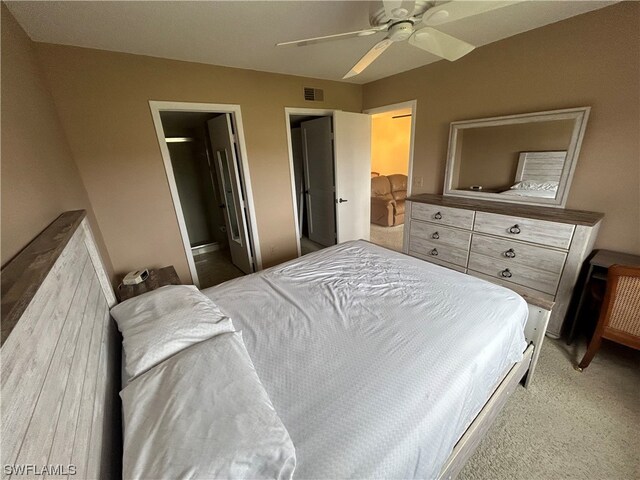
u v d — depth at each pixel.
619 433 1.40
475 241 2.47
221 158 3.34
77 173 2.04
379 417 0.86
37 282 0.57
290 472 0.66
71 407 0.68
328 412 0.88
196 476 0.58
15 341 0.51
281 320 1.39
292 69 2.85
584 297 1.91
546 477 1.24
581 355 1.92
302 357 1.13
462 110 2.74
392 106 3.40
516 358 1.37
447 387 0.96
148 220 2.50
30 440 0.49
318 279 1.82
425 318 1.33
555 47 2.06
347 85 3.54
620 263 1.82
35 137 1.30
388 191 5.75
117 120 2.20
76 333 0.86
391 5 1.20
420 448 0.82
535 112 2.23
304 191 4.54
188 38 1.97
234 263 3.90
